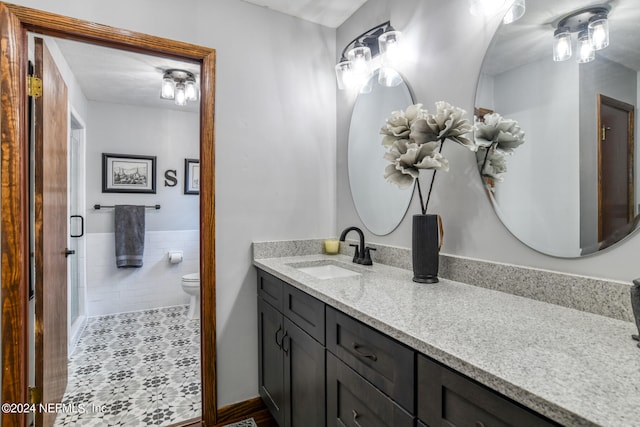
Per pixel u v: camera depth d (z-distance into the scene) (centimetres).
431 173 155
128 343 283
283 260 194
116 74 289
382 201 186
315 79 217
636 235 91
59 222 196
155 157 382
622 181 93
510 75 123
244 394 192
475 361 67
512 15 120
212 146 183
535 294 112
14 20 142
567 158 106
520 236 119
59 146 196
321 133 220
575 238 104
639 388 57
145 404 196
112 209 362
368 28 196
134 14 165
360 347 104
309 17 211
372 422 98
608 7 97
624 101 93
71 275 300
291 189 208
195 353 264
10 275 142
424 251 136
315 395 132
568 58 106
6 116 141
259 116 198
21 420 143
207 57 181
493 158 128
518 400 58
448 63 147
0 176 141
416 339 80
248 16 195
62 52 246
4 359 141
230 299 189
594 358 69
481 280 130
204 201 182
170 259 379
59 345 193
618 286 93
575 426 50
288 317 155
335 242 213
